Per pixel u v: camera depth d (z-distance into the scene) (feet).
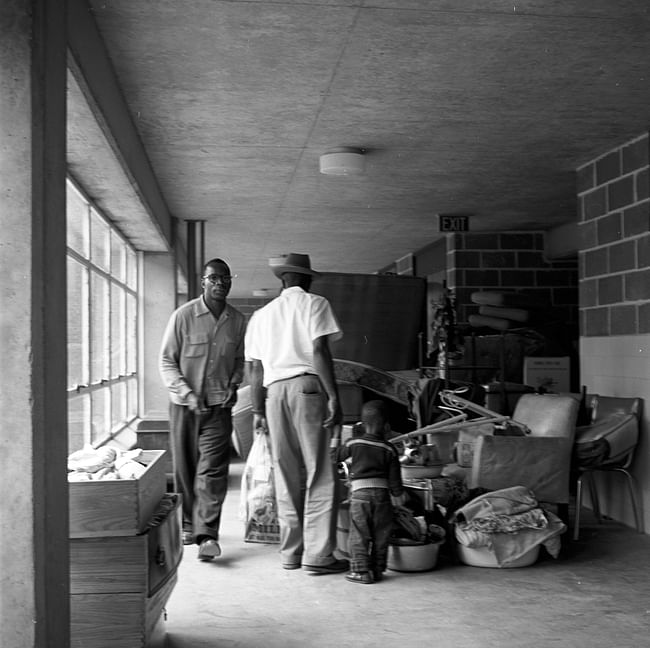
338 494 15.52
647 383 19.38
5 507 7.61
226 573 15.48
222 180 25.35
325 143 20.85
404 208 30.81
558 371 27.37
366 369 23.97
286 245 42.01
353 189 27.04
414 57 14.55
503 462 17.46
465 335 31.65
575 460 18.44
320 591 14.34
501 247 36.78
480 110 17.92
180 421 16.56
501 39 13.73
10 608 7.61
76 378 17.94
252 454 18.19
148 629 9.92
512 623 12.67
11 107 7.73
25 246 7.69
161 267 32.63
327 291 27.81
